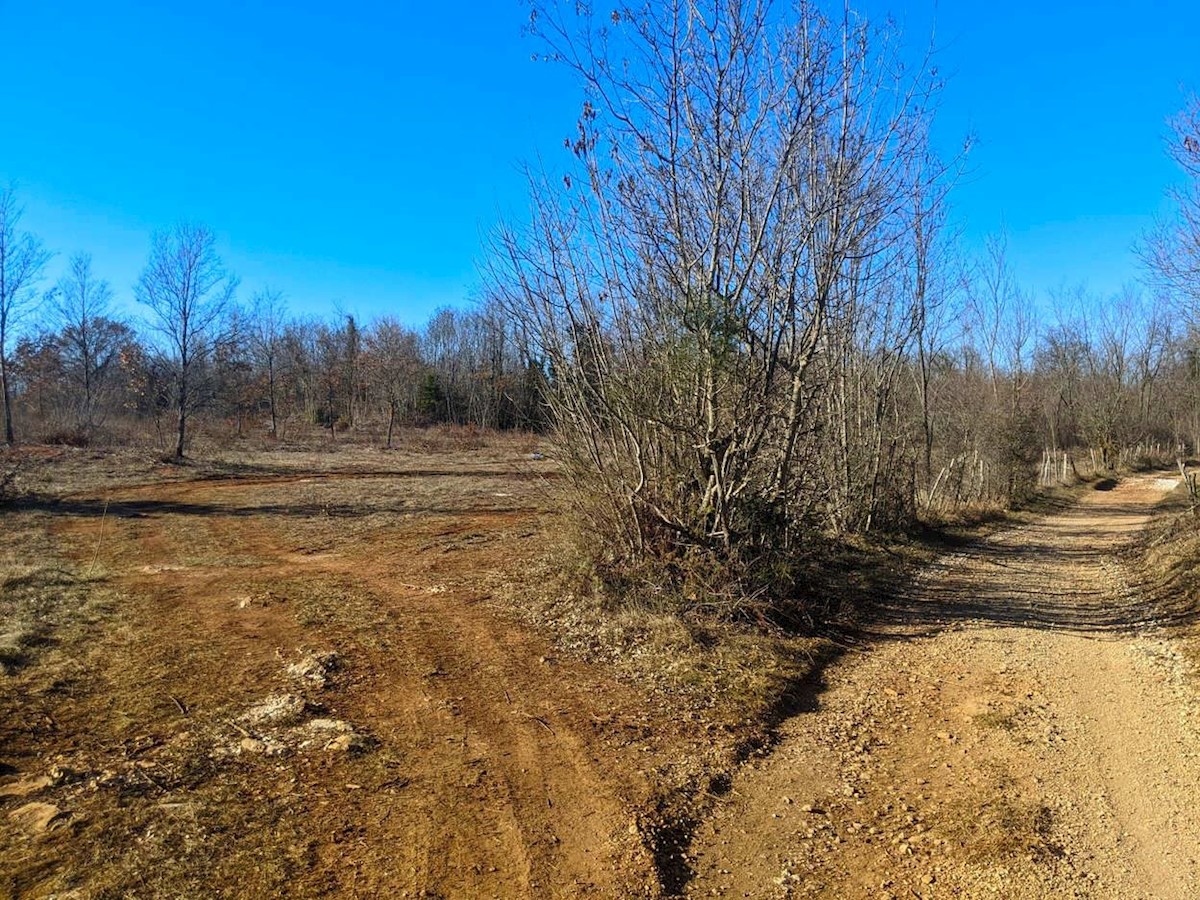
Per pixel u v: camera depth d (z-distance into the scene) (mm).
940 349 22250
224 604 9031
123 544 13625
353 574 11047
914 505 17188
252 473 26344
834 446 14539
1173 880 3855
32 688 6008
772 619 8469
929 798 4805
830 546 12648
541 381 10461
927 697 6742
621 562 9188
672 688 6625
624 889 3740
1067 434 43250
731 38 8773
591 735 5613
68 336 42719
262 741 5203
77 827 4039
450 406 50594
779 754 5555
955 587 11797
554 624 8312
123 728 5352
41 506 17875
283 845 3961
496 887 3703
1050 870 3934
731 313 8531
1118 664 7648
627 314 9164
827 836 4371
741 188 8844
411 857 3924
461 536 14602
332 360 55344
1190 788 4871
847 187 9188
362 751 5141
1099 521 21766
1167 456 46688
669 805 4645
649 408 8922
